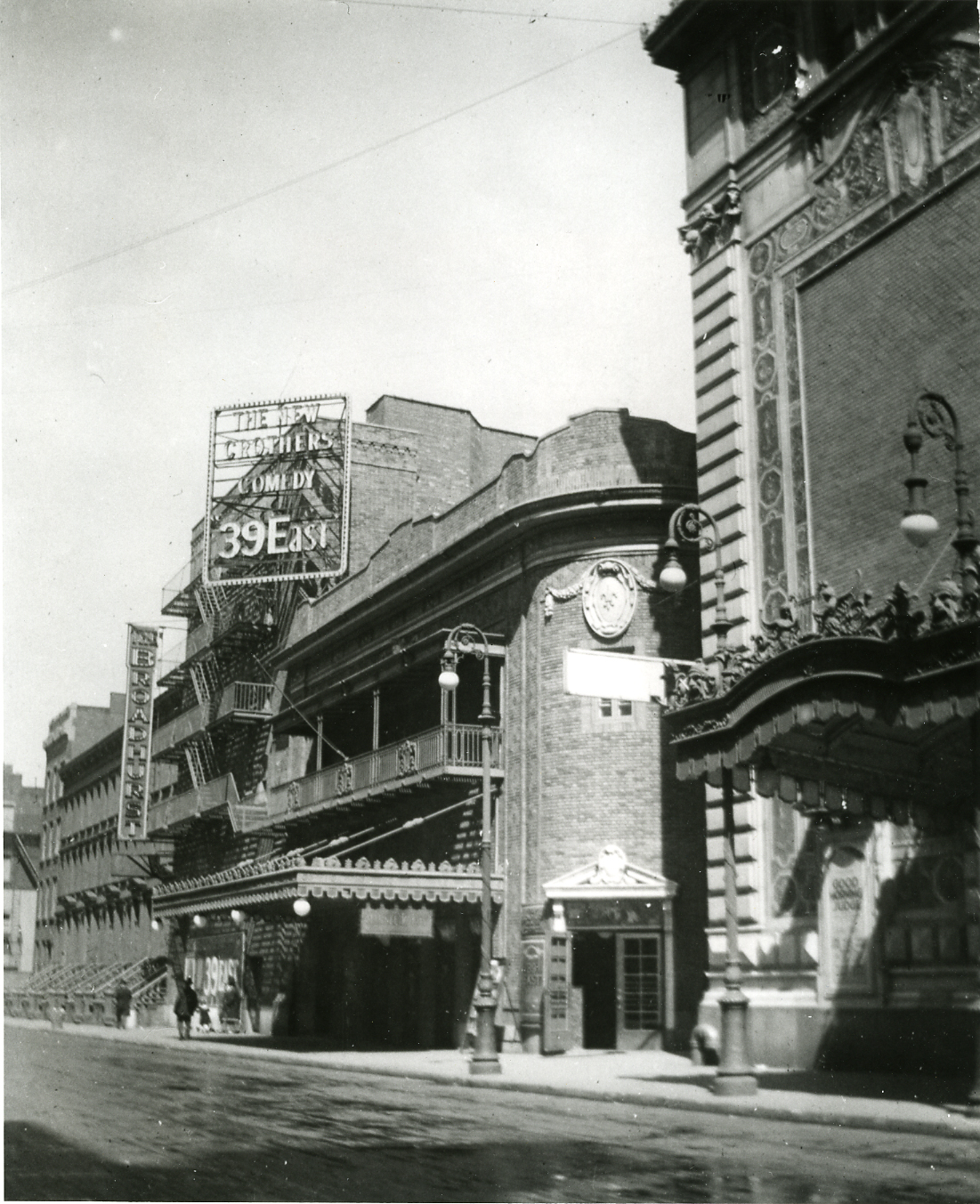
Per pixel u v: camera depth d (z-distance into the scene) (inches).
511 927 1071.0
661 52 947.3
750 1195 358.3
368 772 1288.1
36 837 2861.7
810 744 658.8
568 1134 508.7
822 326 804.0
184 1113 589.0
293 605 1638.8
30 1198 357.7
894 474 736.3
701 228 906.1
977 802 551.5
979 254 693.3
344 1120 560.4
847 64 788.6
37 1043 1354.6
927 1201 348.8
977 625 508.4
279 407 1678.2
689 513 987.3
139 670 2103.8
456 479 1736.0
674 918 990.4
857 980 730.2
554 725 1062.4
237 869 1284.4
